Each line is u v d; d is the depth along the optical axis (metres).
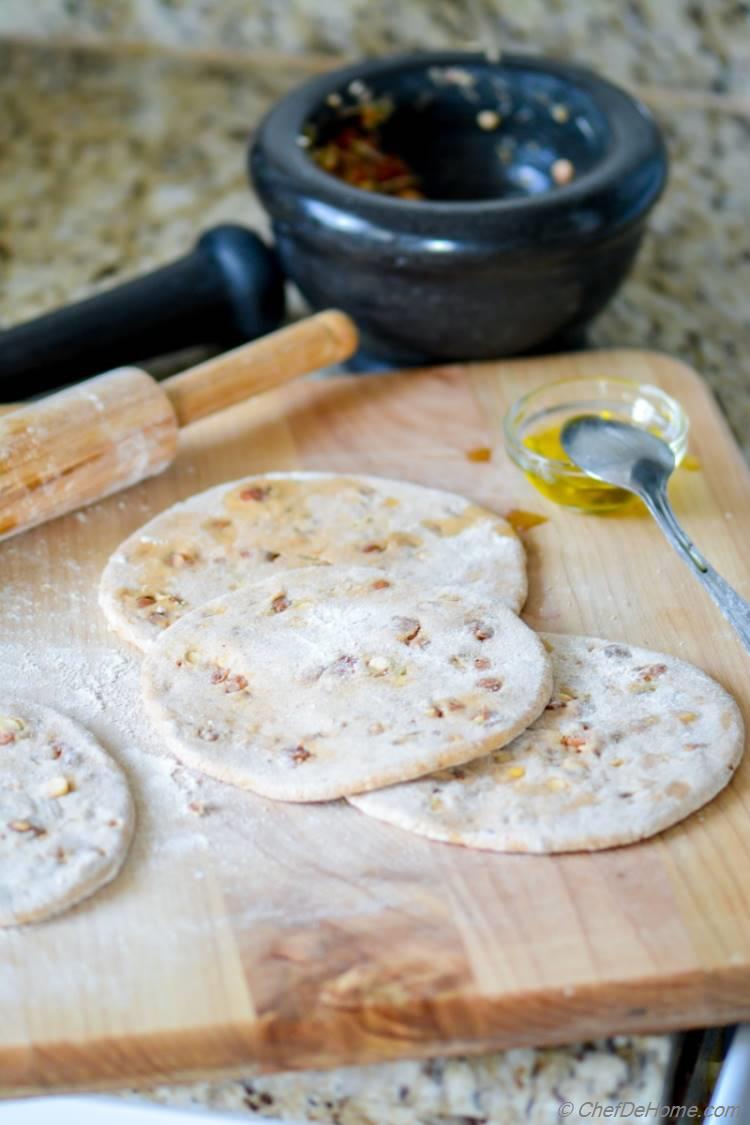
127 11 1.07
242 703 0.65
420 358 0.83
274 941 0.60
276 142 0.81
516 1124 0.61
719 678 0.67
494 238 0.76
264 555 0.71
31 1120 0.61
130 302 0.83
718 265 0.97
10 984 0.59
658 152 0.80
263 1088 0.60
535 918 0.60
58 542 0.73
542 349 0.83
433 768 0.63
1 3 1.07
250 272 0.84
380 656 0.66
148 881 0.61
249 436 0.78
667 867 0.61
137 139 1.04
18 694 0.67
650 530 0.73
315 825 0.63
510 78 0.86
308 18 1.05
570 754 0.64
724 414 0.84
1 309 0.91
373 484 0.75
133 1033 0.58
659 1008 0.59
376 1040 0.59
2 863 0.61
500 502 0.75
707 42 1.02
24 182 1.00
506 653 0.66
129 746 0.65
